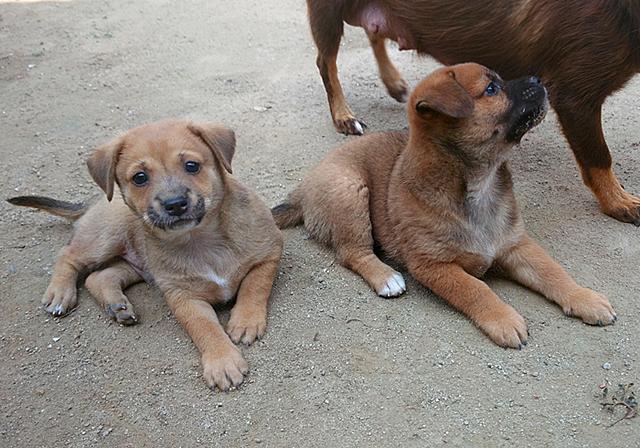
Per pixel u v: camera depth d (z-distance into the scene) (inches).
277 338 33.8
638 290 35.3
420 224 35.0
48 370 33.4
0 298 37.0
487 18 41.1
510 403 30.6
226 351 32.6
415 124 34.2
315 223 38.6
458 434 29.7
